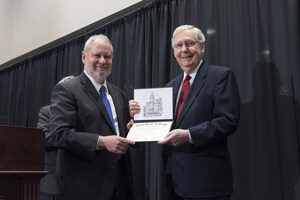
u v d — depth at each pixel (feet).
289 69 7.80
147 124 6.66
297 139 7.39
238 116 6.11
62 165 6.64
